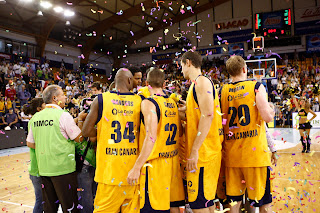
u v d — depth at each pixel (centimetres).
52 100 228
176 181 189
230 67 202
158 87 193
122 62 2223
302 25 1708
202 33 1969
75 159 233
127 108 185
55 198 221
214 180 179
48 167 212
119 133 179
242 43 1861
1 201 340
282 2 1755
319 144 777
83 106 239
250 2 1836
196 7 1934
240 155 187
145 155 166
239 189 193
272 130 1202
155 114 174
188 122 182
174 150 189
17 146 918
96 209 178
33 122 223
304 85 1562
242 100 190
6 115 930
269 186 185
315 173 430
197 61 188
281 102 1407
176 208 191
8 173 511
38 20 1570
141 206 175
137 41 2156
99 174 179
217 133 180
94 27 1800
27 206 320
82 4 1542
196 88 175
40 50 1611
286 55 1698
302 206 280
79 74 1745
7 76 1212
